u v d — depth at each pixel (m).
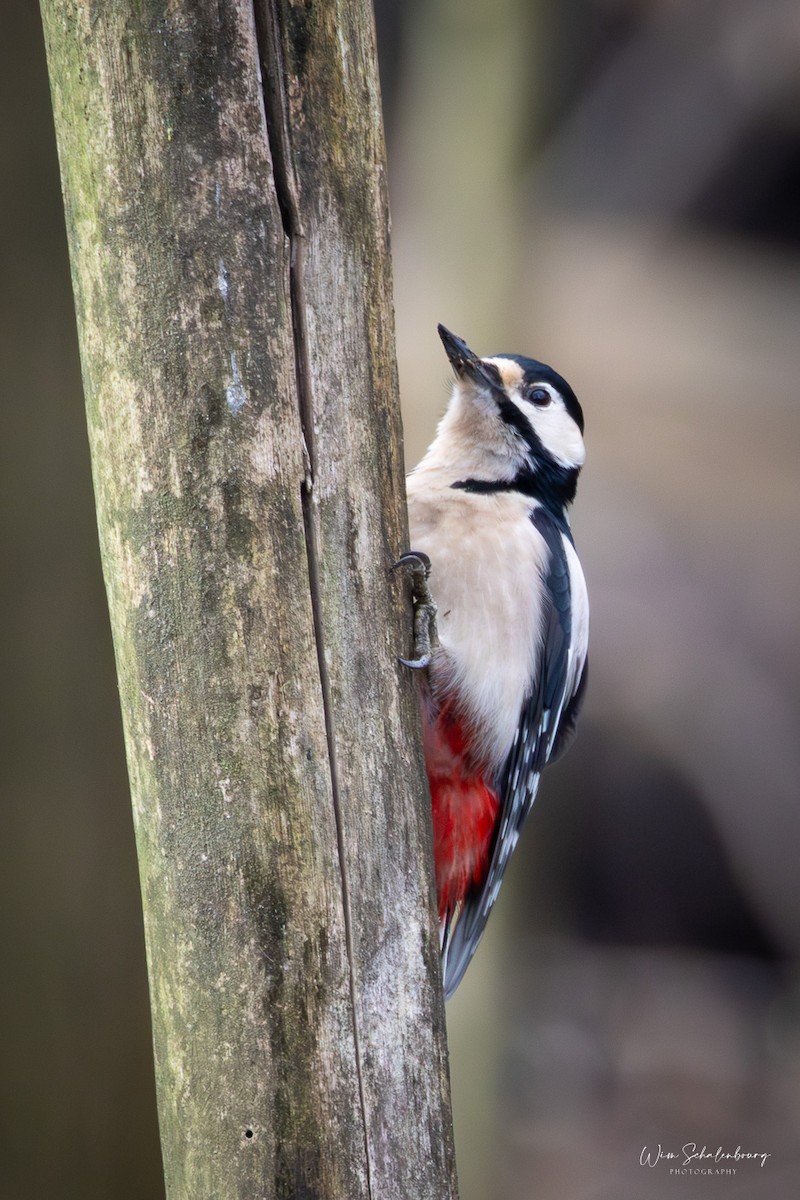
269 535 4.80
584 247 18.66
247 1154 4.68
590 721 17.06
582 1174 15.02
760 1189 14.84
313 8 4.90
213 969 4.75
